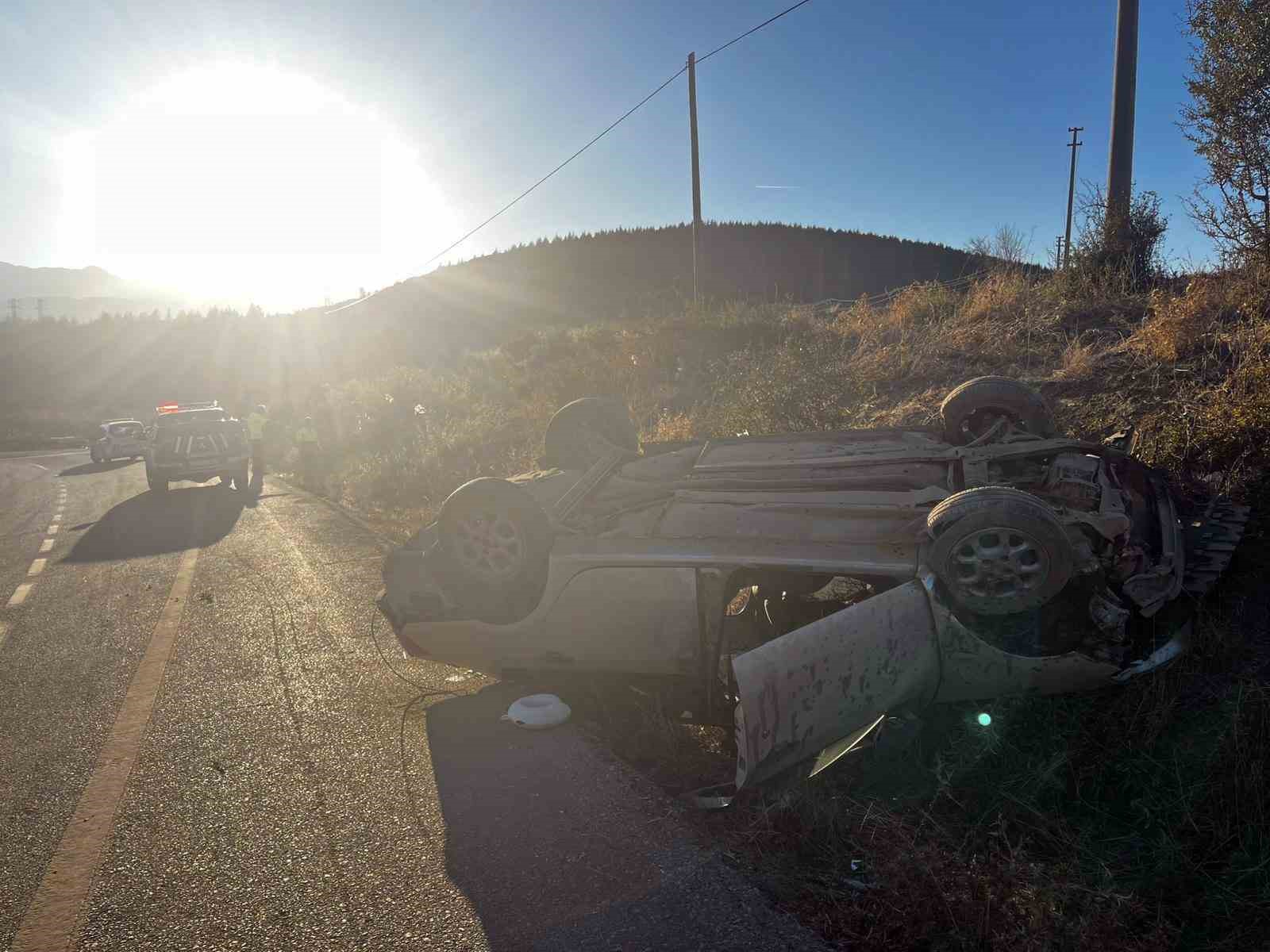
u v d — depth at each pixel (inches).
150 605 329.4
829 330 557.6
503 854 141.2
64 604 342.3
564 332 1039.0
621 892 127.8
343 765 179.6
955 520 140.6
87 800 171.5
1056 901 114.8
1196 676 160.6
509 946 118.0
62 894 139.0
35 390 4279.0
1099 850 127.3
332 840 149.8
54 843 156.0
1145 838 129.3
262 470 719.7
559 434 250.8
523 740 184.7
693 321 690.8
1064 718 153.6
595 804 154.8
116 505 673.6
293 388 1993.1
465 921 124.3
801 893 124.4
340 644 261.7
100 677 247.9
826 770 149.5
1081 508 165.9
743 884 127.2
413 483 585.0
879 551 155.3
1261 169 340.2
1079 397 318.3
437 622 192.9
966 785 145.6
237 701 221.1
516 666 189.5
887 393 394.9
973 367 384.5
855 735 140.2
